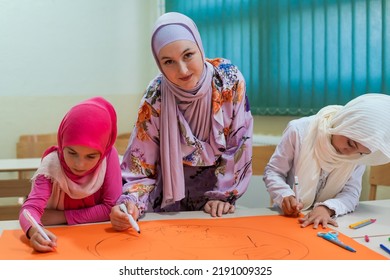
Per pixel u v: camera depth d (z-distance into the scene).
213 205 1.15
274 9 2.36
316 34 2.15
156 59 1.08
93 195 1.06
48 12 2.93
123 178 1.15
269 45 2.41
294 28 2.26
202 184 1.25
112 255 0.83
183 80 1.04
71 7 3.00
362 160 1.14
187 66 1.02
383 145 1.02
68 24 3.00
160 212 1.18
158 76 1.17
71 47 3.03
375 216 1.13
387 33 1.83
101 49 3.15
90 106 0.94
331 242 0.90
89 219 1.04
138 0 3.29
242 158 1.19
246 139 1.19
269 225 1.03
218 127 1.15
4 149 2.89
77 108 0.93
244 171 1.20
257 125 2.57
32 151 2.62
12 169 2.02
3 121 2.87
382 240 0.93
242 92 1.18
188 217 1.11
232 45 2.67
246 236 0.94
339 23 2.03
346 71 2.02
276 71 2.39
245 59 2.57
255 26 2.48
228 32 2.69
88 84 3.12
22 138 2.89
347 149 1.10
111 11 3.17
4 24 2.80
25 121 2.93
